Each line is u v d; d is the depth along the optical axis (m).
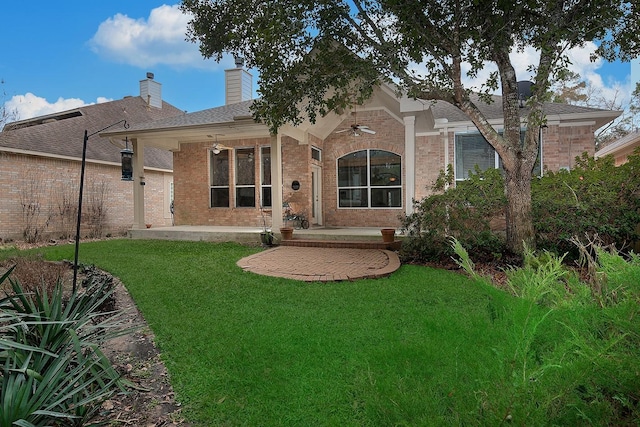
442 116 12.64
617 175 7.70
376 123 12.97
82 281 6.24
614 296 1.83
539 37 7.68
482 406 1.33
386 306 4.98
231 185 14.28
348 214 13.35
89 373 2.92
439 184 8.70
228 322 4.45
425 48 7.30
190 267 7.65
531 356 1.40
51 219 14.25
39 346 2.67
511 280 2.38
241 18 7.40
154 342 4.02
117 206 16.80
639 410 1.31
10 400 2.16
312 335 3.95
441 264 7.95
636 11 6.77
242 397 2.86
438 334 1.80
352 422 2.45
